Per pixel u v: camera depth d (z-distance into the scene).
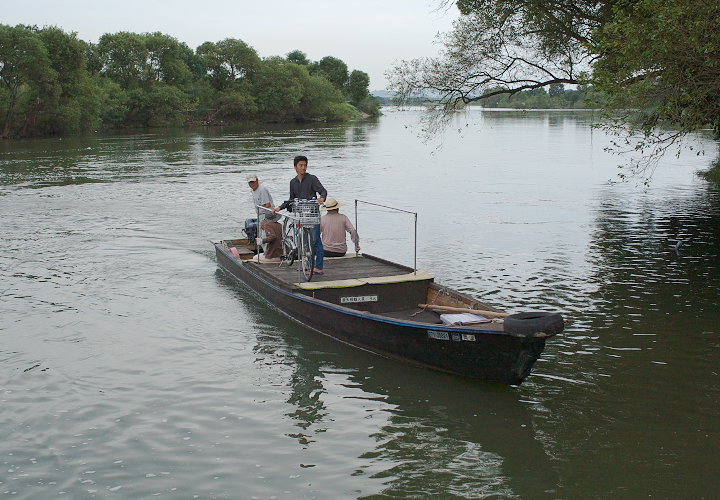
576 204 21.25
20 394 8.02
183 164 34.94
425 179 27.67
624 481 6.25
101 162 36.28
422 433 7.18
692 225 17.56
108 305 11.41
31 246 15.77
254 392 8.16
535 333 7.21
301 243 10.44
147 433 7.16
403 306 10.28
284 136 62.75
